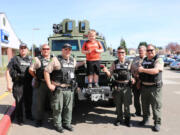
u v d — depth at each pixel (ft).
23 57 13.55
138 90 15.29
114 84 13.44
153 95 12.46
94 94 13.12
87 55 13.73
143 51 14.30
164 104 19.34
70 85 12.44
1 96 20.36
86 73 14.34
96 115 15.90
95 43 13.71
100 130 12.64
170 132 12.20
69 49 11.98
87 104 19.48
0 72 47.29
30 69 12.96
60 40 19.61
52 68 11.88
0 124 12.13
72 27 21.11
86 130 12.66
